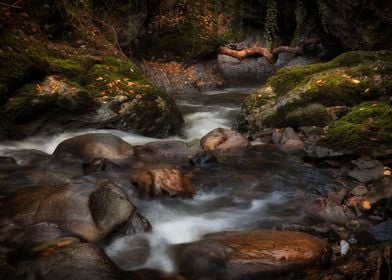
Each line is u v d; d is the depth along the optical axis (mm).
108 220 4059
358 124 6613
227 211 4938
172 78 13039
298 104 8023
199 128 9195
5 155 6219
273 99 8664
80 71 8219
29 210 4102
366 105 7164
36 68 7488
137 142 7672
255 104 8758
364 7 11461
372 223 4734
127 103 8070
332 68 8688
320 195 5359
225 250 3750
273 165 6367
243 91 13703
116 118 7895
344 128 6512
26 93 7191
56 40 9594
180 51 13594
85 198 4133
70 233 3826
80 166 5914
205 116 10148
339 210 4953
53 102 7352
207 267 3615
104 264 3365
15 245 3668
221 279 3514
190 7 14242
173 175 5234
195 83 13344
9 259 3494
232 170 6156
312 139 7145
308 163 6422
